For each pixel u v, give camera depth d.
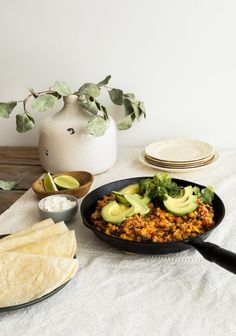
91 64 1.28
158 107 1.31
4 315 0.57
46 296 0.57
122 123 1.18
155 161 1.13
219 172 1.10
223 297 0.58
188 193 0.78
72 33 1.25
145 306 0.58
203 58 1.21
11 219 0.88
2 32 1.29
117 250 0.73
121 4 1.18
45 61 1.31
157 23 1.19
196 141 1.24
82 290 0.62
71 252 0.63
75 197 0.91
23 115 1.06
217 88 1.24
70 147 1.04
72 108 1.07
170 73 1.25
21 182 1.11
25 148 1.43
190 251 0.71
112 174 1.13
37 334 0.53
